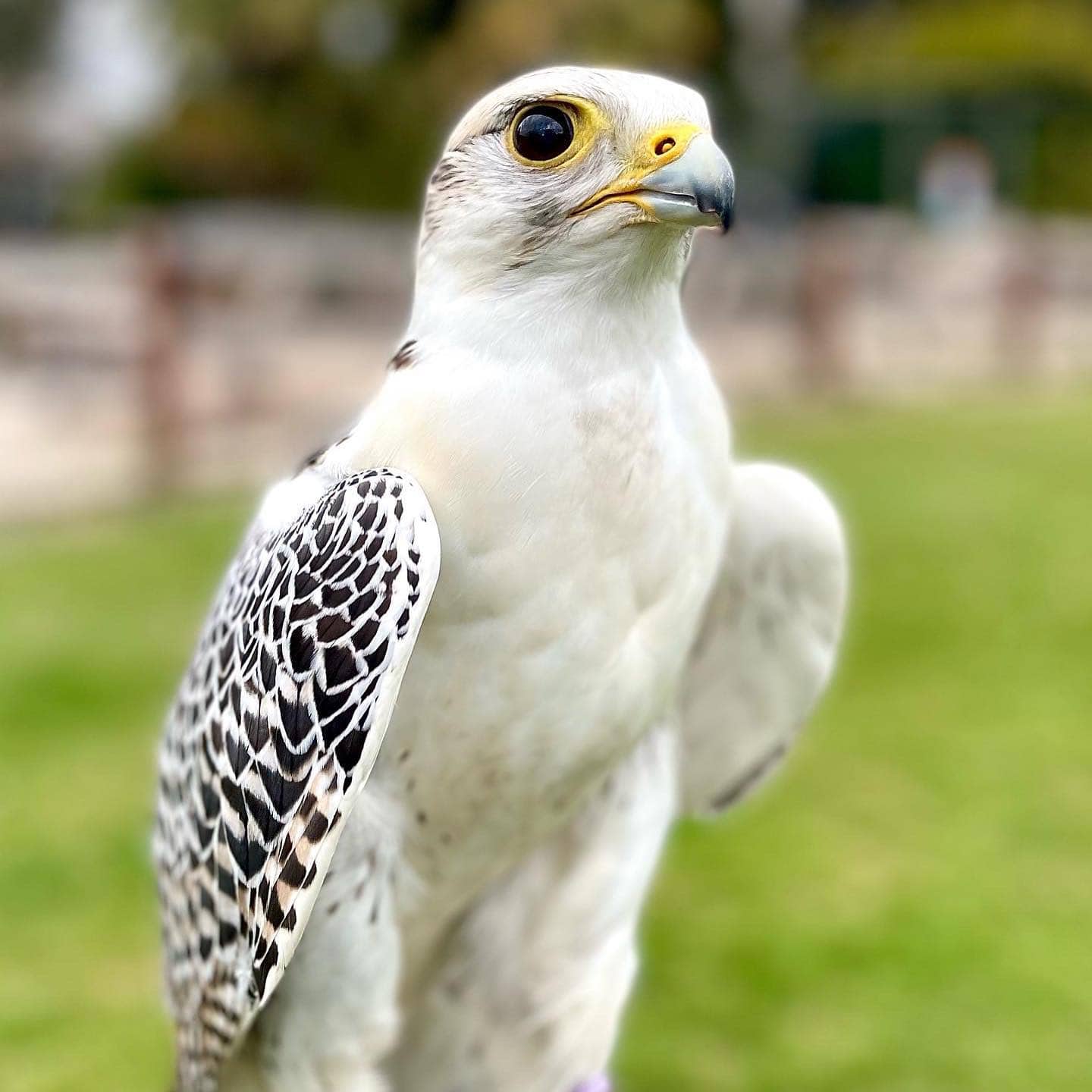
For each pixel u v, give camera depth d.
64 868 1.02
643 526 0.60
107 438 2.50
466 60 5.07
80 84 7.61
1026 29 5.27
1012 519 1.96
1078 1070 0.83
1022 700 1.31
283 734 0.59
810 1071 0.83
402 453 0.58
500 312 0.59
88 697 1.32
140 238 2.22
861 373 3.40
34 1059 0.85
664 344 0.60
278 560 0.60
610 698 0.61
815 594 0.68
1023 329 3.78
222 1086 0.67
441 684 0.60
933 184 5.20
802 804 1.11
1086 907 0.95
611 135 0.58
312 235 3.29
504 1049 0.69
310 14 5.26
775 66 5.41
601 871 0.67
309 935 0.63
